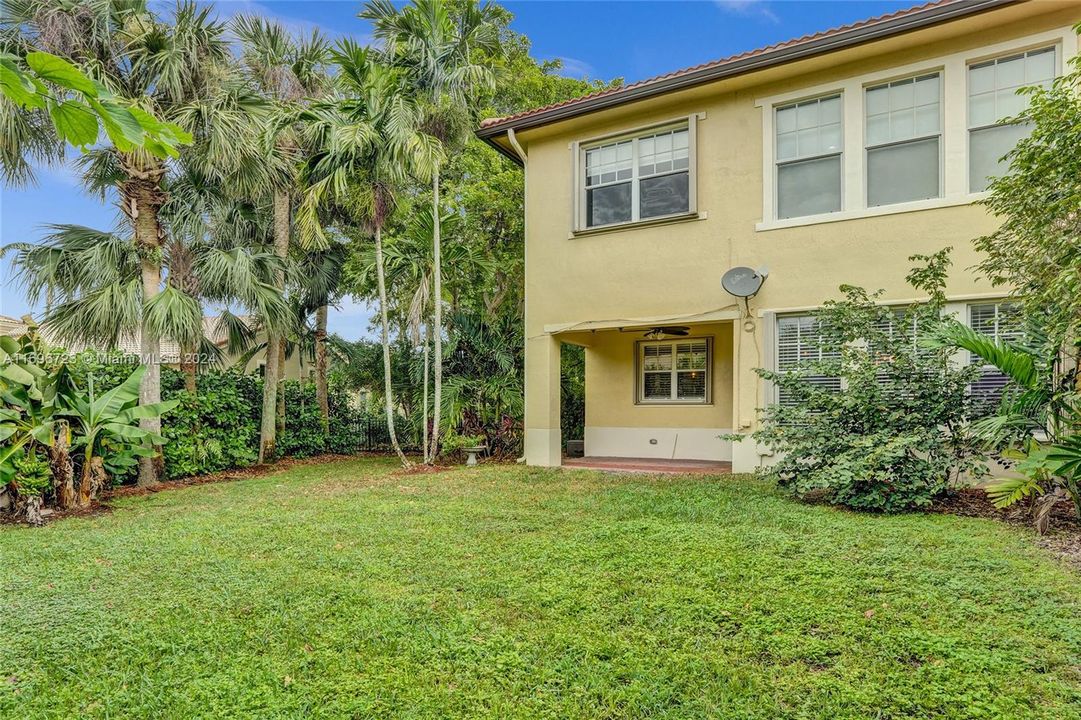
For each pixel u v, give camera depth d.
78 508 8.94
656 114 11.68
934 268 8.02
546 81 19.02
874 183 9.86
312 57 15.58
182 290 12.48
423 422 14.05
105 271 10.88
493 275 15.84
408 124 11.38
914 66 9.48
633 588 4.82
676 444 13.79
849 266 9.87
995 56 8.98
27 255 10.65
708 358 13.55
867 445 7.43
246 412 14.62
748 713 3.13
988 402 7.99
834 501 7.80
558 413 12.91
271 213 16.14
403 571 5.38
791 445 8.38
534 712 3.17
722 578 5.02
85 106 1.96
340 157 11.39
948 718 3.05
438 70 12.01
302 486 10.92
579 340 13.87
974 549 5.72
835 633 3.99
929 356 7.73
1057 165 5.93
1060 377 6.62
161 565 5.71
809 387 8.30
